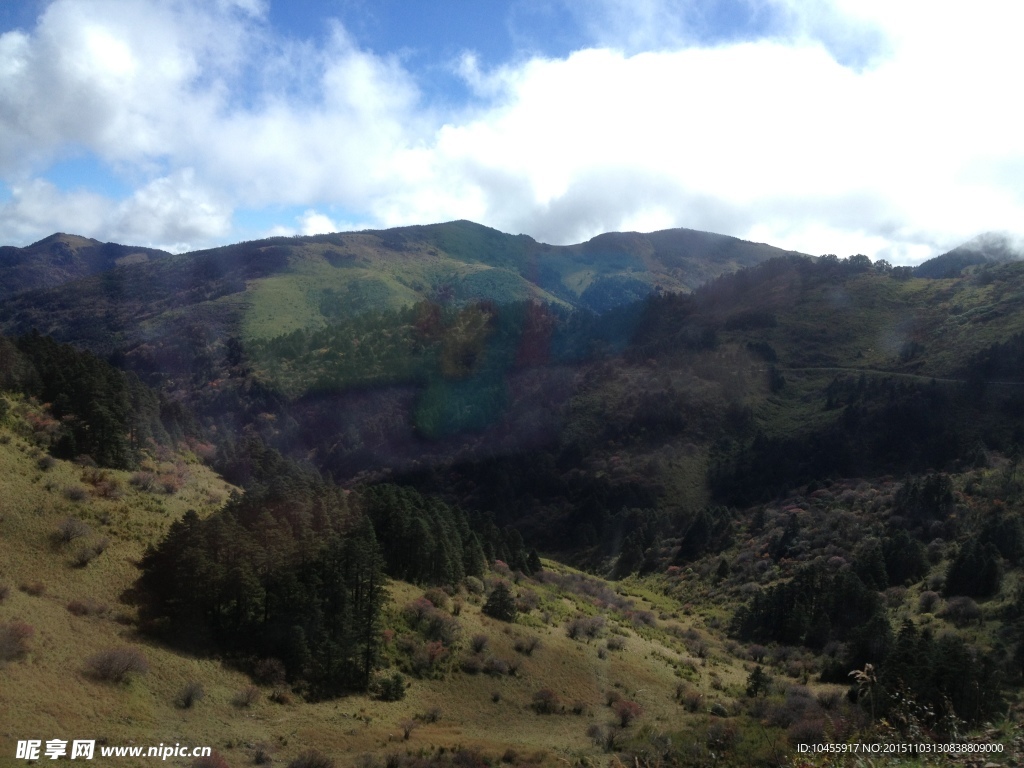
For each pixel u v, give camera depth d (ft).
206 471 241.14
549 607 209.05
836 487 333.42
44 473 154.92
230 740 101.24
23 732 83.71
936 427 353.92
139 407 228.02
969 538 224.94
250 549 137.28
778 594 230.07
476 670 151.64
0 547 125.08
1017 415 343.26
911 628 153.99
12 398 184.24
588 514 392.47
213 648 126.93
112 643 114.11
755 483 372.58
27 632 102.78
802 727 78.18
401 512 191.11
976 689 83.46
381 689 135.13
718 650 212.64
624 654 178.60
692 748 83.61
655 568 326.24
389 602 165.27
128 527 149.38
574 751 112.16
